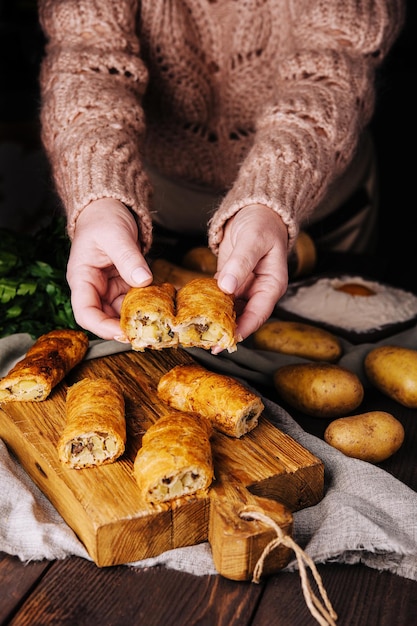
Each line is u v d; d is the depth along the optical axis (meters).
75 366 1.03
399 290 1.26
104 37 1.16
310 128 1.07
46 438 0.90
